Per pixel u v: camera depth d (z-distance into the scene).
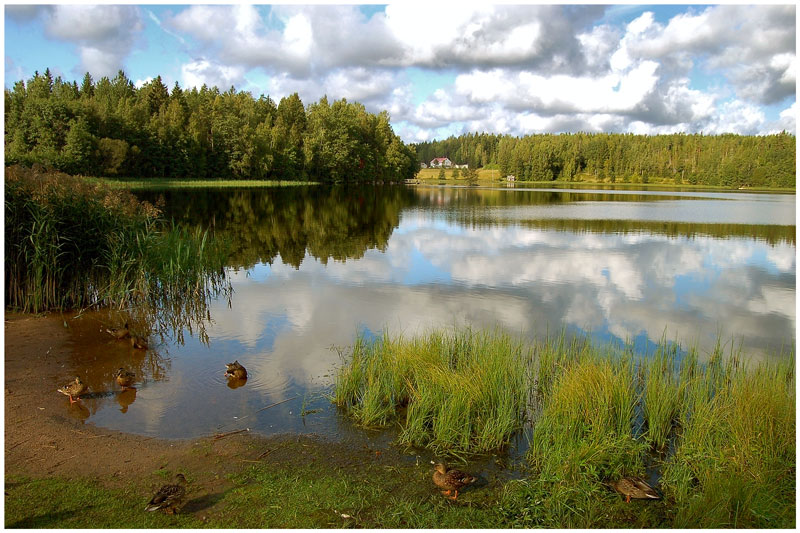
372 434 7.51
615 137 173.50
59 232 13.63
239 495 5.93
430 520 5.58
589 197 70.94
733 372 9.61
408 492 6.13
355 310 14.16
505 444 7.33
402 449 7.14
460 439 7.32
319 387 9.03
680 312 14.43
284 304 14.77
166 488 5.60
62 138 63.72
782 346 11.65
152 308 14.17
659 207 52.03
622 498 6.15
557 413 7.36
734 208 51.12
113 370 9.73
